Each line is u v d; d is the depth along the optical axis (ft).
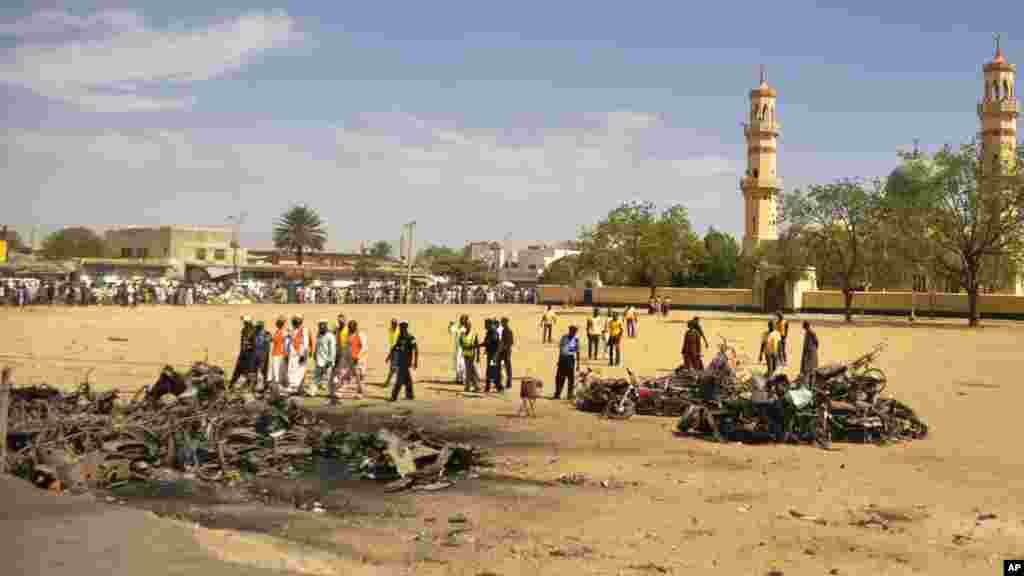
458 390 70.23
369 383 74.08
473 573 24.84
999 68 285.84
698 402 55.16
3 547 24.31
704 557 27.04
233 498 33.71
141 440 39.17
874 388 53.62
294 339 66.85
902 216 191.62
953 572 25.99
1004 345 129.90
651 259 245.45
